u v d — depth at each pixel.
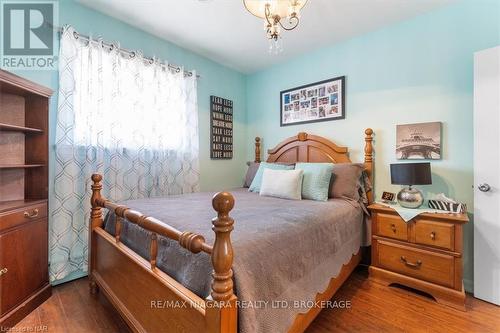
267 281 1.05
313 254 1.42
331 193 2.38
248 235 1.17
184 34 2.67
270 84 3.56
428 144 2.22
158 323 1.16
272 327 1.03
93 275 1.86
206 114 3.29
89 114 2.16
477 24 2.00
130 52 2.45
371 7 2.18
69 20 2.10
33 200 1.83
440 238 1.83
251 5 1.66
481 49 1.98
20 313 1.60
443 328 1.54
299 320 1.26
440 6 2.15
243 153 3.83
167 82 2.72
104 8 2.23
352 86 2.72
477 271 1.88
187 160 2.91
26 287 1.68
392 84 2.44
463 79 2.06
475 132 1.88
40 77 1.98
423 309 1.75
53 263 2.00
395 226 2.05
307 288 1.32
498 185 1.78
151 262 1.23
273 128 3.52
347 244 1.92
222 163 3.51
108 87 2.29
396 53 2.42
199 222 1.36
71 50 2.06
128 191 2.44
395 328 1.54
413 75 2.32
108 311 1.71
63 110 2.02
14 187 1.87
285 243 1.23
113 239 1.64
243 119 3.82
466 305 1.79
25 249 1.68
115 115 2.32
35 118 1.89
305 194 2.33
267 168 2.77
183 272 1.11
